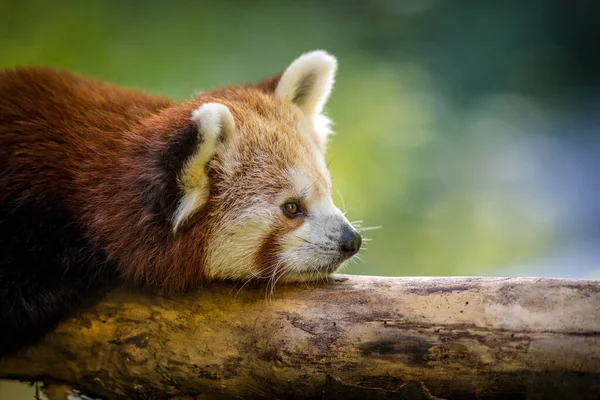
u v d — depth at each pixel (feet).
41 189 25.34
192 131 23.86
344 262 26.00
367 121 68.95
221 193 25.58
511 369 21.16
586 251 64.80
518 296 21.94
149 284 24.81
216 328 23.85
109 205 24.91
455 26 93.56
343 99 71.87
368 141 66.85
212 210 25.38
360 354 22.40
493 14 95.40
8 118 26.71
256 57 75.36
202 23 75.82
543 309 21.49
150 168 24.34
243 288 25.30
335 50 81.76
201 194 24.85
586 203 71.61
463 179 71.26
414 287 23.30
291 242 25.75
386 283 23.85
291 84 29.58
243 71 72.64
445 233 63.67
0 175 25.54
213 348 23.57
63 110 27.14
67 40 65.36
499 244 64.54
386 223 61.46
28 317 24.02
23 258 24.59
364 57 81.66
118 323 24.30
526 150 79.15
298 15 83.87
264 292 24.97
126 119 27.22
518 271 61.26
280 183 26.12
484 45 93.66
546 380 20.90
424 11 92.94
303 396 22.95
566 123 87.71
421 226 62.23
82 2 69.00
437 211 65.31
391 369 22.12
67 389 24.75
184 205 24.38
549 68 94.73
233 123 25.76
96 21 68.33
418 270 59.98
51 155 25.82
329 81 30.86
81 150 26.04
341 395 22.47
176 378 23.71
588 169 77.82
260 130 27.02
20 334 24.20
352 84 74.33
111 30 69.77
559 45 97.19
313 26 82.84
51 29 65.41
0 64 62.18
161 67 69.56
